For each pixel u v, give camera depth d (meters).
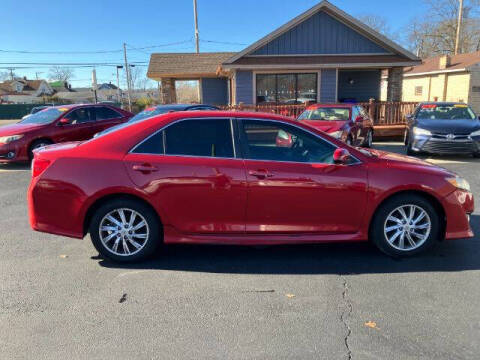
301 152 4.05
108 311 3.17
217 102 24.36
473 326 2.93
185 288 3.55
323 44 16.72
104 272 3.88
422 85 30.64
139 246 4.03
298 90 17.34
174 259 4.20
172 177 3.87
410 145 10.67
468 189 4.19
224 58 24.75
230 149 3.98
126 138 4.00
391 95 17.81
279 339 2.79
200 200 3.92
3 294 3.44
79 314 3.12
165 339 2.80
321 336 2.82
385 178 3.98
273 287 3.56
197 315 3.10
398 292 3.45
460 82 25.33
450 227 4.12
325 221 4.02
